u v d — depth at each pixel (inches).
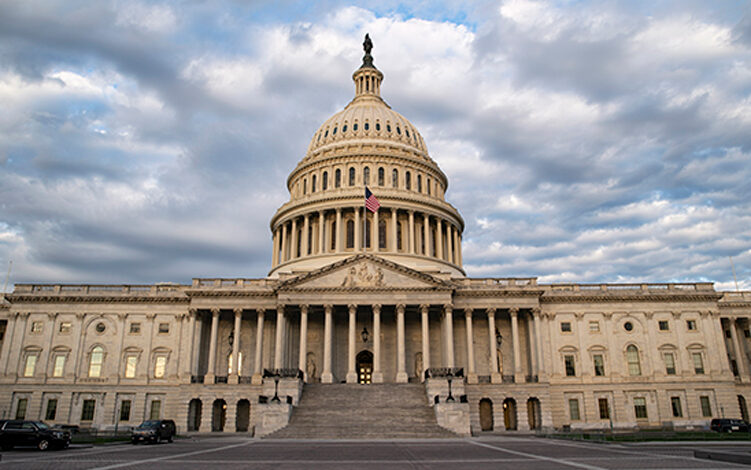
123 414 2652.6
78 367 2714.1
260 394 2439.7
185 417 2463.1
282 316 2556.6
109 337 2763.3
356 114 3870.6
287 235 3550.7
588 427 2512.3
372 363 2780.5
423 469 814.5
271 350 2726.4
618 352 2701.8
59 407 2650.1
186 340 2743.6
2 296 3105.3
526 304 2664.9
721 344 2709.2
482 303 2672.2
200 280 2770.7
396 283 2608.3
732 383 2652.6
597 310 2758.4
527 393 2471.7
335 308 2655.0
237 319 2657.5
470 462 924.6
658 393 2640.3
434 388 2108.8
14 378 2687.0
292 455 1085.8
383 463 909.2
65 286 2854.3
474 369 2556.6
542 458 1000.2
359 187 3405.5
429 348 2719.0
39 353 2738.7
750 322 3014.3
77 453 1171.3
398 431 1775.3
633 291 2805.1
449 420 1820.9
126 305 2805.1
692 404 2625.5
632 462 914.1
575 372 2672.2
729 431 2049.7
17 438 1268.5
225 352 2753.4
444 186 3976.4
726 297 3063.5
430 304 2576.3
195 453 1151.0
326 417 1941.4
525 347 2743.6
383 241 3348.9
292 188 3890.3
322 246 3282.5
